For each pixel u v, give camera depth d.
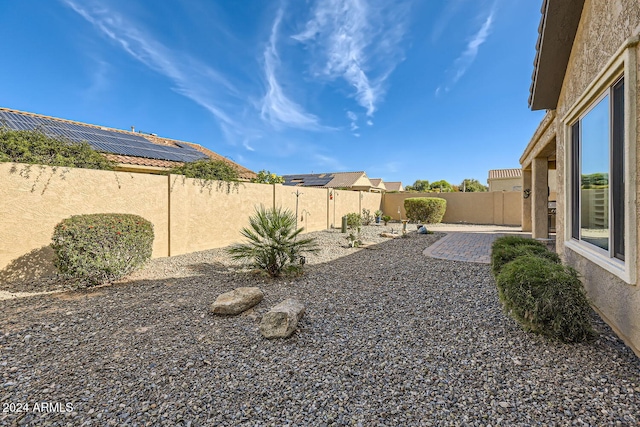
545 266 3.28
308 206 13.93
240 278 5.93
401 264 7.12
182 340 3.32
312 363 2.83
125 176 7.15
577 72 4.34
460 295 4.75
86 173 6.48
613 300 3.24
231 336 3.42
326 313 4.10
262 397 2.34
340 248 9.60
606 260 3.39
